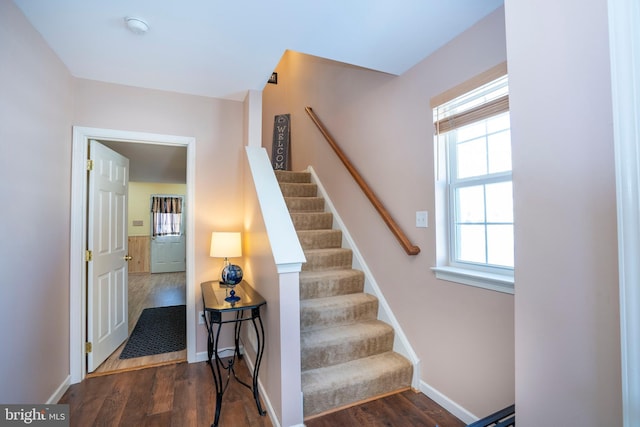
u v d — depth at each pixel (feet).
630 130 1.92
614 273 2.07
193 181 8.82
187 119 8.80
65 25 5.63
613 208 2.07
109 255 9.09
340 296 8.55
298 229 10.45
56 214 6.74
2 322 4.84
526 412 2.64
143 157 12.00
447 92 6.22
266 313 6.50
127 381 7.55
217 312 6.00
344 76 10.39
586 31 2.22
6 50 4.90
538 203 2.56
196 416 6.17
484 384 5.56
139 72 7.48
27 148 5.56
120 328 9.80
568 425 2.34
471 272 5.87
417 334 7.14
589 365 2.21
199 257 8.82
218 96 9.02
